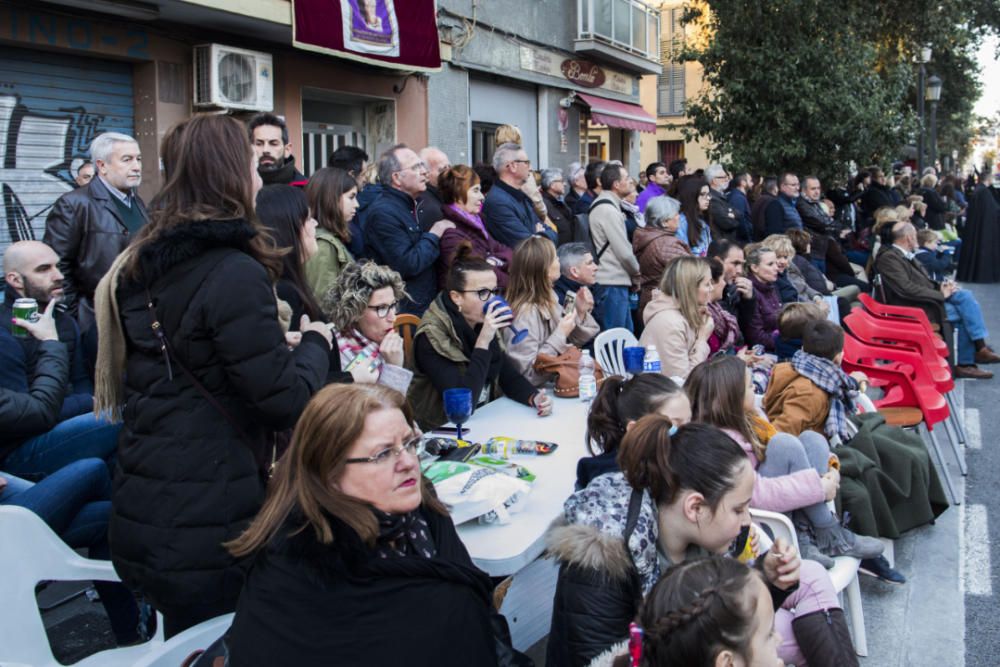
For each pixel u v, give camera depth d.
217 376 2.38
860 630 3.69
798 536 3.61
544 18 14.34
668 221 7.10
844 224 14.64
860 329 6.38
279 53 9.27
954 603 4.18
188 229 2.34
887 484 4.64
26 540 2.58
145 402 2.39
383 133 11.02
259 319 2.36
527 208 6.50
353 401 1.98
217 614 2.47
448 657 1.84
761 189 12.03
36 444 3.62
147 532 2.35
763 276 6.75
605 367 5.38
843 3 14.55
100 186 4.94
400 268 5.19
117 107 7.94
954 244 16.77
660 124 25.36
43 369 3.57
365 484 1.96
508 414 4.12
